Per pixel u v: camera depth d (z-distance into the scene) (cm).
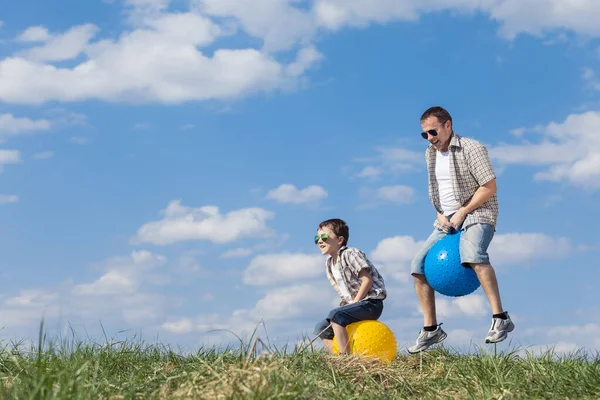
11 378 437
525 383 503
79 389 371
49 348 441
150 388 425
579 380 492
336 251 676
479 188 625
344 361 536
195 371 449
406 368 587
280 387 389
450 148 639
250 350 445
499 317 601
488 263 605
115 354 564
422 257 664
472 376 522
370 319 639
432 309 671
